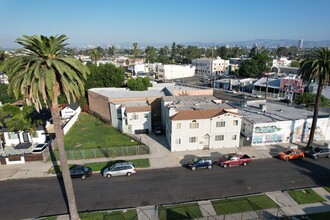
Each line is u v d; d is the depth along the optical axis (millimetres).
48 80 18031
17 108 46062
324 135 42531
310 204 24609
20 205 25422
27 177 31062
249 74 110188
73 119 55781
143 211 23906
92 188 28422
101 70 75500
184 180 29844
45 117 47938
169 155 36938
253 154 37094
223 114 37594
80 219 22547
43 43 18328
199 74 144750
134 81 65062
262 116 43188
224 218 22594
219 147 39312
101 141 43531
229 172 31750
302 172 31625
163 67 126250
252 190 27531
